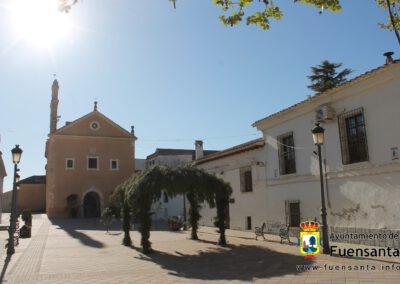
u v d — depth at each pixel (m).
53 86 45.81
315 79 36.56
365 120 12.68
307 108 15.35
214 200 15.71
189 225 17.80
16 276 9.65
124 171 42.53
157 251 13.75
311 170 15.19
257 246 13.98
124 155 42.94
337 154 13.84
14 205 14.09
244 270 9.73
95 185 41.12
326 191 14.30
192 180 13.93
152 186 13.38
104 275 9.55
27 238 19.47
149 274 9.58
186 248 14.33
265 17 5.91
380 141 12.10
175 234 20.39
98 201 41.31
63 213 39.41
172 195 13.73
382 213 11.98
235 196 20.84
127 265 11.00
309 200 15.23
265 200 18.16
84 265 11.11
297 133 16.09
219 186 14.68
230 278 8.83
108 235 21.00
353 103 13.20
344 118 13.73
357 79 12.66
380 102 12.15
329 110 13.89
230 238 16.86
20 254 13.53
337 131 13.86
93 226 28.50
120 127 43.38
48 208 39.28
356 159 13.27
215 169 23.09
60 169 40.19
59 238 19.44
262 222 18.30
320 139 11.98
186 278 8.99
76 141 41.34
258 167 18.80
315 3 5.59
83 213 39.97
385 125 11.94
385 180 11.91
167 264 11.02
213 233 19.88
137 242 16.88
